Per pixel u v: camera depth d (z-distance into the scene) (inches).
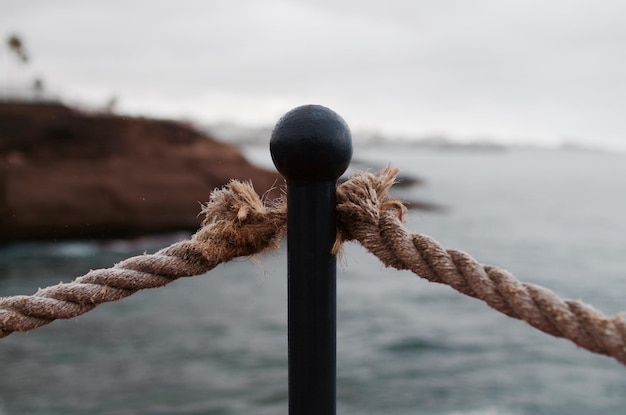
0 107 1974.7
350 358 761.0
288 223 64.3
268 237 71.2
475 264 63.3
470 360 742.5
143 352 754.8
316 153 60.6
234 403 593.3
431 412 577.9
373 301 1103.0
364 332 892.6
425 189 3659.0
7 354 730.8
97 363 705.0
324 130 60.9
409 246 64.7
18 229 1588.3
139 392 613.9
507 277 61.9
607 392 619.8
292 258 64.0
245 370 693.3
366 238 65.5
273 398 607.5
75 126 1913.1
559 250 1745.8
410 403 599.8
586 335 58.1
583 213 2696.9
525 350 778.2
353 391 635.5
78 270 1304.1
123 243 1670.8
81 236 1625.2
